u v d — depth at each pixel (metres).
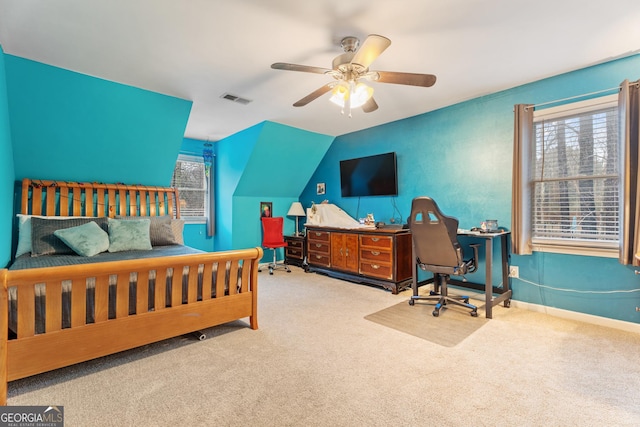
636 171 2.31
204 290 2.32
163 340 2.34
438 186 3.75
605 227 2.63
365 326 2.63
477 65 2.61
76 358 1.79
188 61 2.51
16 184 3.13
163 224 3.59
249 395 1.66
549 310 2.91
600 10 1.87
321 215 4.89
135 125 3.36
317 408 1.55
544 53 2.41
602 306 2.64
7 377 1.59
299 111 3.80
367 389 1.71
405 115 4.00
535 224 3.01
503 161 3.20
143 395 1.65
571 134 2.79
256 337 2.40
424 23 1.99
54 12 1.85
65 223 3.01
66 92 2.79
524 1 1.78
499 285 3.24
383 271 3.78
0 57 2.23
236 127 4.52
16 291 1.66
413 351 2.17
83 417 1.47
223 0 1.75
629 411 1.53
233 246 5.14
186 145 5.15
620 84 2.41
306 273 4.87
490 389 1.71
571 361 2.02
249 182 5.05
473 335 2.44
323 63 2.54
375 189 4.42
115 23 1.97
